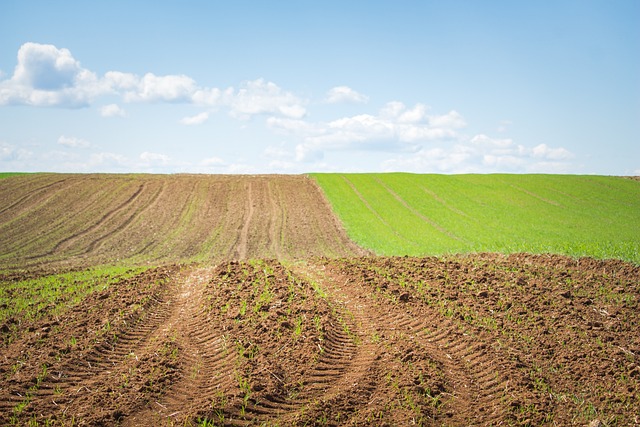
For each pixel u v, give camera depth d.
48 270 24.16
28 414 8.19
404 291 15.16
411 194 50.50
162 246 33.00
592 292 14.11
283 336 11.38
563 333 11.50
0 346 11.14
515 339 11.30
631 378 9.46
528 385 9.30
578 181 58.19
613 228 36.16
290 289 15.38
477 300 13.95
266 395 8.88
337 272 18.62
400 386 9.30
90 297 15.31
